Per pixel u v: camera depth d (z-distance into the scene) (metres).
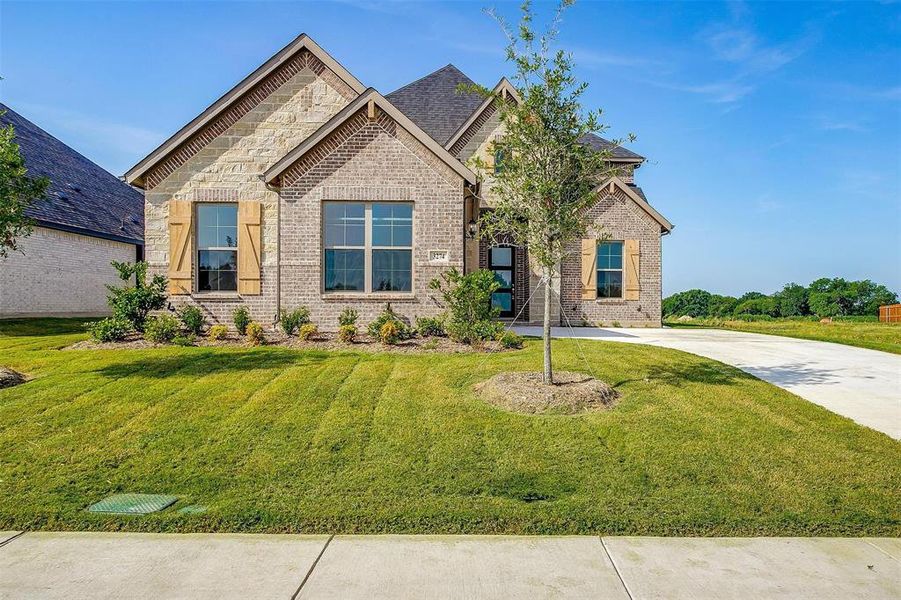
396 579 3.44
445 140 17.34
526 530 4.11
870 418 6.71
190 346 10.73
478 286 11.03
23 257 17.69
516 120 7.82
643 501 4.50
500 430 6.00
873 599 3.24
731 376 8.59
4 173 7.62
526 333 14.53
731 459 5.30
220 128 12.88
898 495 4.62
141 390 7.36
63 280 19.39
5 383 7.69
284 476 4.96
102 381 7.81
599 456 5.36
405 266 12.16
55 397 7.02
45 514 4.27
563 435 5.86
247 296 12.51
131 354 9.76
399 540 3.96
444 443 5.67
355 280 12.16
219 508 4.36
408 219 12.16
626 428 6.04
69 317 19.48
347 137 12.02
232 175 12.82
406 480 4.88
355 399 7.04
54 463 5.19
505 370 8.55
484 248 17.34
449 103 18.78
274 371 8.40
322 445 5.63
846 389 8.22
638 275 17.77
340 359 9.34
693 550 3.82
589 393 7.00
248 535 4.04
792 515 4.28
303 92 13.13
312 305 11.98
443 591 3.31
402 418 6.37
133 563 3.62
